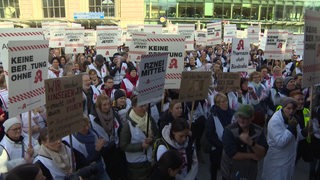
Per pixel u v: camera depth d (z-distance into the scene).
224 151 3.95
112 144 4.52
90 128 4.06
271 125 4.31
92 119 4.45
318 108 5.13
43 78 3.88
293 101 4.22
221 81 5.82
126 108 5.53
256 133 3.70
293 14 43.34
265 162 4.54
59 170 3.34
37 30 5.04
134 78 7.67
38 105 3.82
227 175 3.87
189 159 3.84
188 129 3.60
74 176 3.06
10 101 3.44
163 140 3.66
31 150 3.64
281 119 4.28
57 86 3.17
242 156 3.67
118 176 4.58
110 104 4.56
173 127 3.57
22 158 3.63
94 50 17.70
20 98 3.56
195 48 16.78
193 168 3.92
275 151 4.35
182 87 4.48
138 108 4.21
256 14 43.28
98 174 3.88
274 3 42.94
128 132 4.14
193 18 42.50
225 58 15.46
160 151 3.58
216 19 42.69
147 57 3.99
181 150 3.67
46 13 43.66
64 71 7.69
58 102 3.20
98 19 39.69
